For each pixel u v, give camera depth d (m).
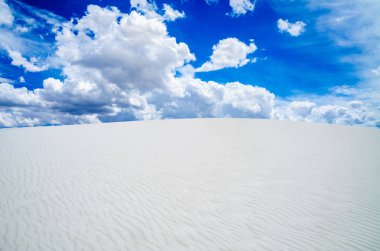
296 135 19.89
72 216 5.75
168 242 4.83
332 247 4.70
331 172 9.61
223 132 21.17
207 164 10.53
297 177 8.95
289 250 4.61
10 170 9.12
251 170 9.76
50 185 7.69
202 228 5.38
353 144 16.06
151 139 17.12
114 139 16.98
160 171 9.40
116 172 9.17
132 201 6.67
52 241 4.75
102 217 5.76
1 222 5.35
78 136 18.38
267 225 5.54
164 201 6.72
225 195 7.21
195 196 7.10
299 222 5.68
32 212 5.87
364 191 7.61
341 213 6.13
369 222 5.67
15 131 21.77
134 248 4.62
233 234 5.15
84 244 4.70
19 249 4.46
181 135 19.27
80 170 9.34
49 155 11.70
